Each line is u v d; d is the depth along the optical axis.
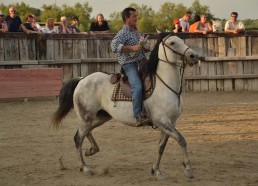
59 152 12.04
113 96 9.55
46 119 17.19
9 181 9.48
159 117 9.09
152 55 9.36
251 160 10.91
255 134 14.05
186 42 25.34
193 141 13.14
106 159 11.16
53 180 9.50
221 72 25.61
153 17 45.00
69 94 10.24
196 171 9.91
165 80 9.16
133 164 10.63
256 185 8.91
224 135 13.97
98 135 14.16
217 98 22.95
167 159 11.03
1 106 20.84
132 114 9.39
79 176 9.76
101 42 25.08
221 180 9.24
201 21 25.75
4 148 12.58
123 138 13.68
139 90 9.21
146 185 8.98
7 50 23.28
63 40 24.44
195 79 25.66
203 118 17.12
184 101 22.03
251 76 25.47
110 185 9.05
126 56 9.40
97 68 25.08
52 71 22.97
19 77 22.30
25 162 11.03
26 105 21.11
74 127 15.59
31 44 23.81
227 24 25.55
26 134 14.48
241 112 18.45
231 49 25.48
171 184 9.01
